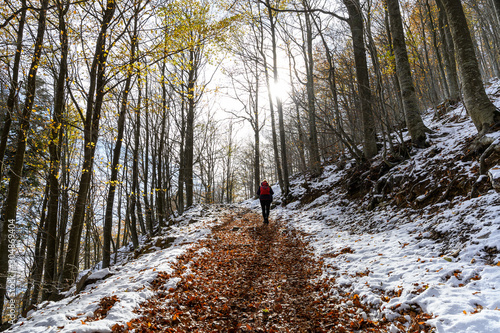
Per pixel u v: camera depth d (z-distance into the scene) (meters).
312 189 14.84
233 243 8.76
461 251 4.27
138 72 8.89
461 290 3.40
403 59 10.00
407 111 9.92
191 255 7.05
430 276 3.92
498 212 4.47
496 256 3.76
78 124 10.77
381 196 8.59
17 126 8.20
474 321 2.70
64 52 8.16
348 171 13.21
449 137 8.73
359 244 6.43
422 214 6.41
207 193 29.09
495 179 5.09
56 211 9.01
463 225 4.85
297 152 22.41
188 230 11.34
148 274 5.43
